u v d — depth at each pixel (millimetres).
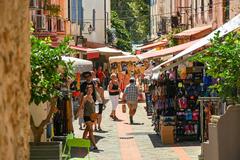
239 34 13047
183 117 20391
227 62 11922
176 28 44750
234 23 14672
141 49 47094
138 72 51156
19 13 3682
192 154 17672
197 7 39625
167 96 20375
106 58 59469
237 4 26453
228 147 11117
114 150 19031
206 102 16500
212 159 11469
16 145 3650
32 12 30016
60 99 17297
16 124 3650
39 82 11758
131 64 51312
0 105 3564
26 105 3721
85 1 61594
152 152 18406
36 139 11359
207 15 35625
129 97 27766
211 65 12148
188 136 20453
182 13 47906
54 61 11992
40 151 10836
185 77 20484
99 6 65750
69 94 18141
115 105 29688
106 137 22578
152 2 85125
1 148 3568
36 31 30422
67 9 43969
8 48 3625
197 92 20312
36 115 13906
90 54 38531
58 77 11984
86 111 19219
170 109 20391
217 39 12539
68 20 43406
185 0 46031
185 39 35594
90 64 23672
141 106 38188
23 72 3705
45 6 31297
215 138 11203
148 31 98125
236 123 11133
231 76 11883
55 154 10867
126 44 83750
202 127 16203
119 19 90125
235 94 12086
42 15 30969
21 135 3676
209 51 12242
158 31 65188
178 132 20438
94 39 63469
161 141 20797
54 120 17312
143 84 46312
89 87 19312
